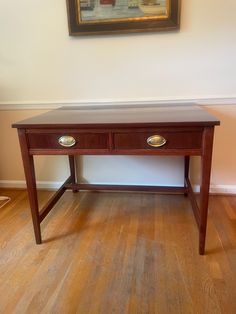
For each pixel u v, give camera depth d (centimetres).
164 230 161
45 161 222
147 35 179
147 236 156
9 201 208
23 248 148
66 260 137
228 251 140
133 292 115
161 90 189
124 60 187
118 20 176
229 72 179
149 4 170
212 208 185
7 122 214
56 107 204
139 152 129
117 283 120
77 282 122
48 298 113
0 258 140
